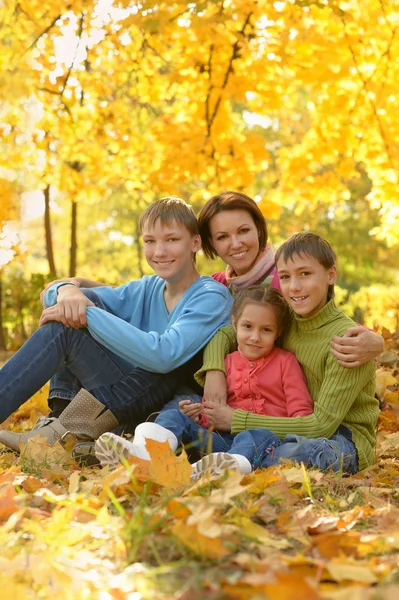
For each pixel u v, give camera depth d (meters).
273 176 17.61
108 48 8.36
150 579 1.54
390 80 8.25
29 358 3.21
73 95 8.77
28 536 1.86
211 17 6.55
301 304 3.07
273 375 3.14
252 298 3.15
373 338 2.98
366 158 8.74
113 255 25.78
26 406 4.71
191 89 8.53
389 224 8.58
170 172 8.75
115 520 1.94
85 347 3.29
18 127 8.70
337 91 8.56
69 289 3.47
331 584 1.59
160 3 6.46
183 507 1.92
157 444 2.29
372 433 3.21
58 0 7.72
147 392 3.29
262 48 7.79
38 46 8.12
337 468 2.87
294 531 1.94
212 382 3.21
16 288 11.23
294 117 18.95
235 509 2.02
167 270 3.48
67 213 24.69
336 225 21.53
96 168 9.28
